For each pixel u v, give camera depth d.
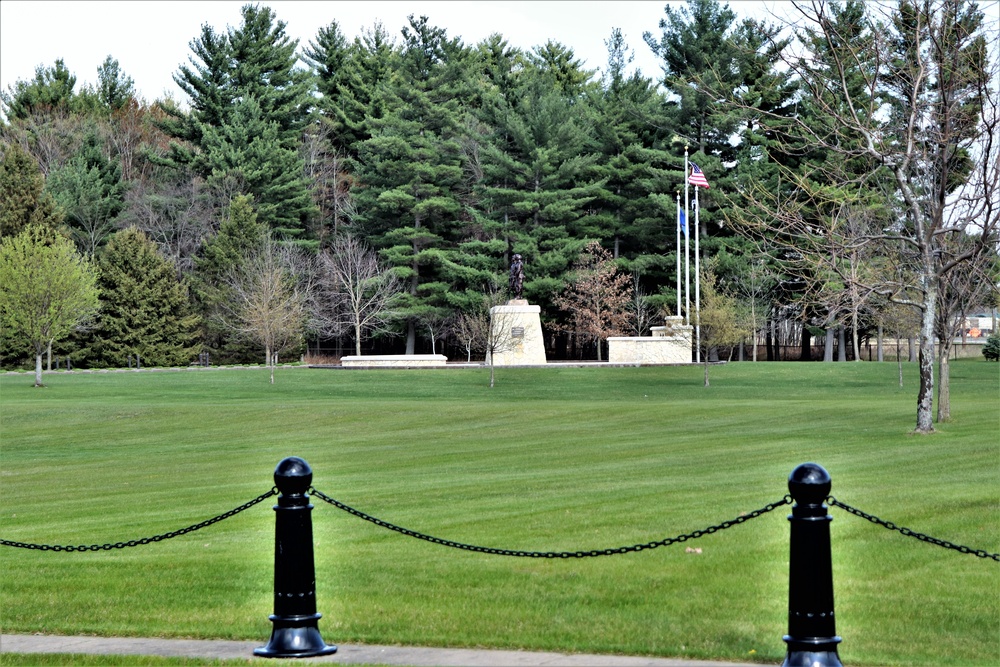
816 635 7.99
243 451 30.67
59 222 74.00
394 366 64.81
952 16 27.38
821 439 28.30
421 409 40.78
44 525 17.34
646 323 79.38
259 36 85.31
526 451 28.00
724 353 91.56
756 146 71.62
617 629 9.68
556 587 11.35
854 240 28.86
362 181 84.69
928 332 28.61
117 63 100.00
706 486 19.16
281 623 9.12
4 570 13.00
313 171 87.50
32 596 11.43
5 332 56.97
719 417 35.94
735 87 70.94
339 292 79.00
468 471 23.72
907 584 11.22
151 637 9.84
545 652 9.06
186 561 13.31
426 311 78.69
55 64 94.25
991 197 27.27
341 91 89.62
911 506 15.63
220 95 83.31
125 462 29.00
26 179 73.62
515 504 17.48
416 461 26.38
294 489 9.24
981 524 14.13
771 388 53.81
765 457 24.31
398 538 14.54
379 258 82.62
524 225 78.75
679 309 66.94
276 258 74.88
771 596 10.84
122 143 89.94
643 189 77.88
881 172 39.91
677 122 74.62
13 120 88.12
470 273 76.38
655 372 60.47
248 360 78.50
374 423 37.28
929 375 28.67
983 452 23.59
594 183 78.12
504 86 89.69
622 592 11.07
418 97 79.75
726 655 8.85
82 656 9.07
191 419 39.12
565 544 13.53
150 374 62.03
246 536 15.67
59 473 26.89
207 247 77.31
